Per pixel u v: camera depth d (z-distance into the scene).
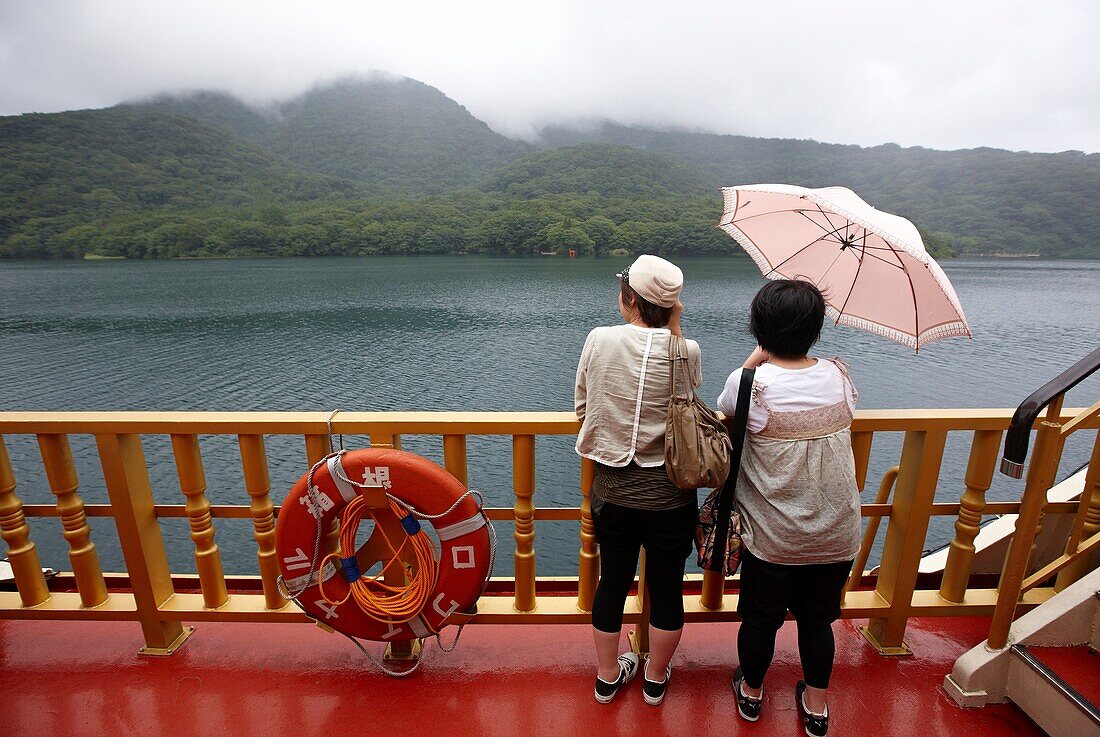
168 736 1.80
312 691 1.97
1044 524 2.48
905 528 2.05
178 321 75.19
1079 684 1.70
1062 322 79.38
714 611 2.13
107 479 1.97
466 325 73.88
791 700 1.94
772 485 1.55
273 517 2.06
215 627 2.28
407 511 1.78
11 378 49.31
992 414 1.94
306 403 43.22
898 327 1.90
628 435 1.55
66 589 2.72
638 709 1.89
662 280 1.57
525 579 2.08
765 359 1.62
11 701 1.94
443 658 2.12
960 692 1.91
